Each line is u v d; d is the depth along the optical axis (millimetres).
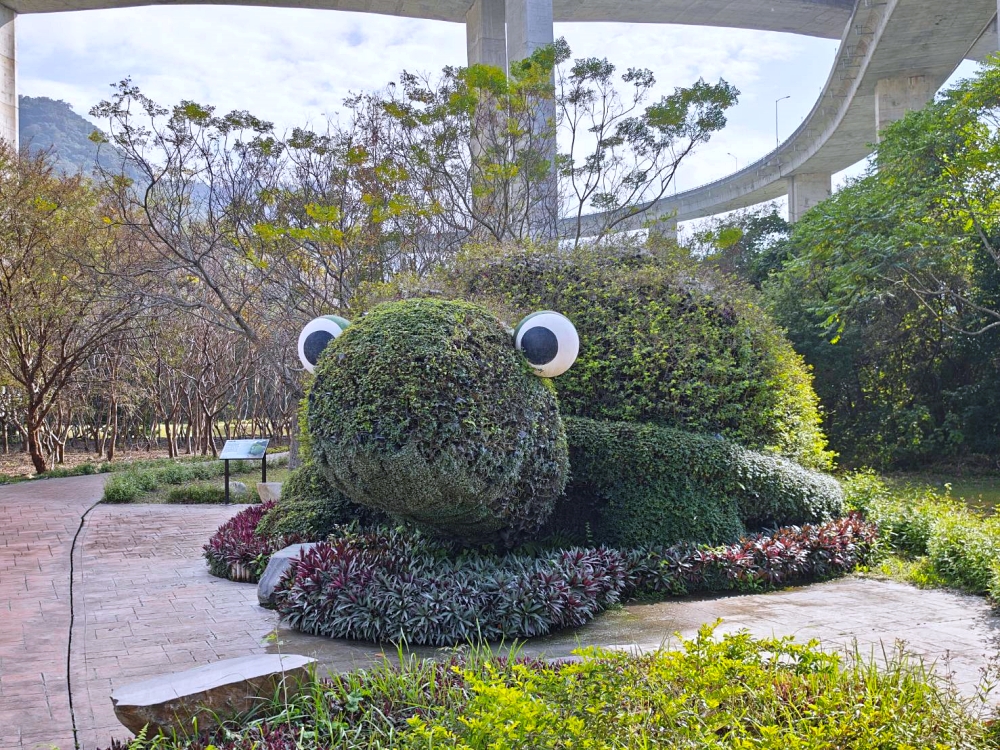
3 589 7590
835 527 7941
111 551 9461
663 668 3775
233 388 27969
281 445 28328
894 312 18484
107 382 23531
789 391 9000
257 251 16016
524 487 6070
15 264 19016
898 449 18188
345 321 6762
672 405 7961
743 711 3594
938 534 7805
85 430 28703
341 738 3566
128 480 14883
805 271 17344
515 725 3131
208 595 7191
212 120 15656
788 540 7430
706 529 7270
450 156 15844
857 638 5613
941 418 19031
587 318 8172
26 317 18891
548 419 6262
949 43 25000
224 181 16047
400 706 3877
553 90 16172
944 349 18781
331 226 14797
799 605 6559
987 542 7172
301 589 6047
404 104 15664
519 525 6301
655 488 7266
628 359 7973
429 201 15875
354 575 5941
